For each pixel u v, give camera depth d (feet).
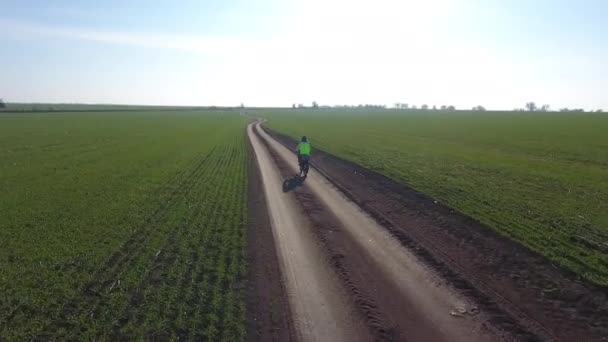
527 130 218.18
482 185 70.79
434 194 63.10
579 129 220.84
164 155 114.21
